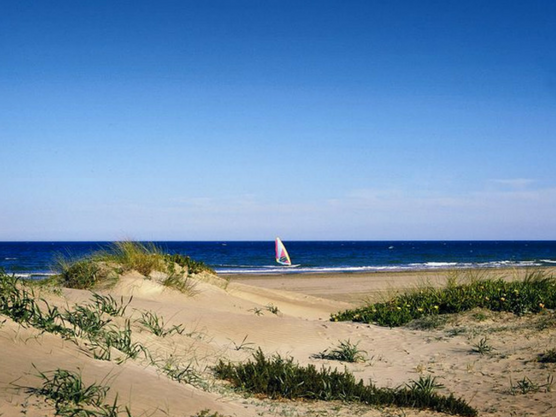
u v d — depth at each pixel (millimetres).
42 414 3014
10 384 3305
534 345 7617
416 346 8234
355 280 27703
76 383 3410
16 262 44344
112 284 11273
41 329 4629
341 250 101562
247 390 5281
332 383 5516
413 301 11586
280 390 5312
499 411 4938
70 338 4742
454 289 11859
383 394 5246
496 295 10734
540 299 10180
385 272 35844
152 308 8445
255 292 15797
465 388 5797
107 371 4203
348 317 11523
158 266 13047
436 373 6559
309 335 8906
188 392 4375
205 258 65750
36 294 6781
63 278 11758
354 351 7457
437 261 56062
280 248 40469
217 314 9070
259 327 8844
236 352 7137
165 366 5207
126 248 13078
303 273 36344
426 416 4785
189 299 11562
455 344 8156
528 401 5207
